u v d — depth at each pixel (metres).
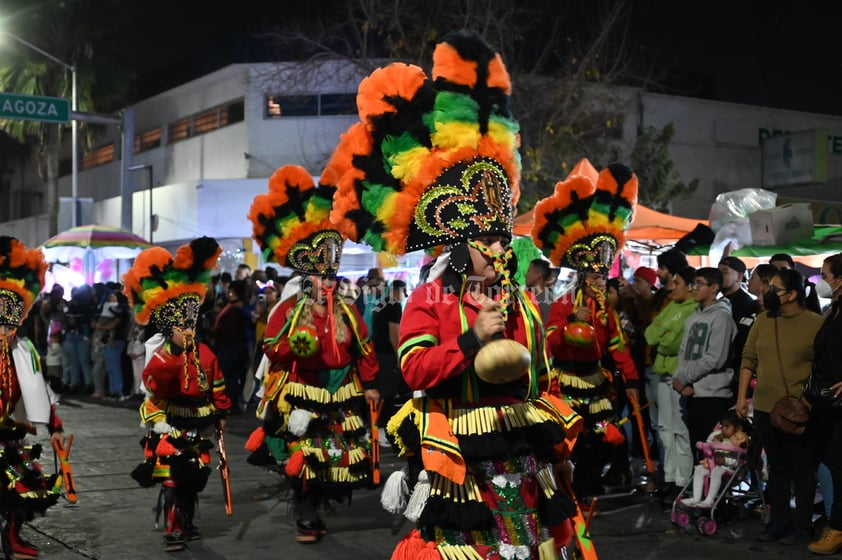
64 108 19.27
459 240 3.29
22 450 5.84
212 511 7.45
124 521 7.08
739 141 26.52
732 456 6.73
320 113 26.73
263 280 14.88
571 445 3.45
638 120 24.91
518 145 3.56
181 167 30.86
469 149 3.37
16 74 31.25
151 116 32.91
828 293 8.62
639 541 6.51
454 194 3.34
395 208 3.38
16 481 5.71
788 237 10.38
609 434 7.11
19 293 5.68
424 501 3.35
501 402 3.27
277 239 6.43
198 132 30.55
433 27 19.84
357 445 6.55
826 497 6.78
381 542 6.49
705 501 6.68
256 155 27.08
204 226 26.23
